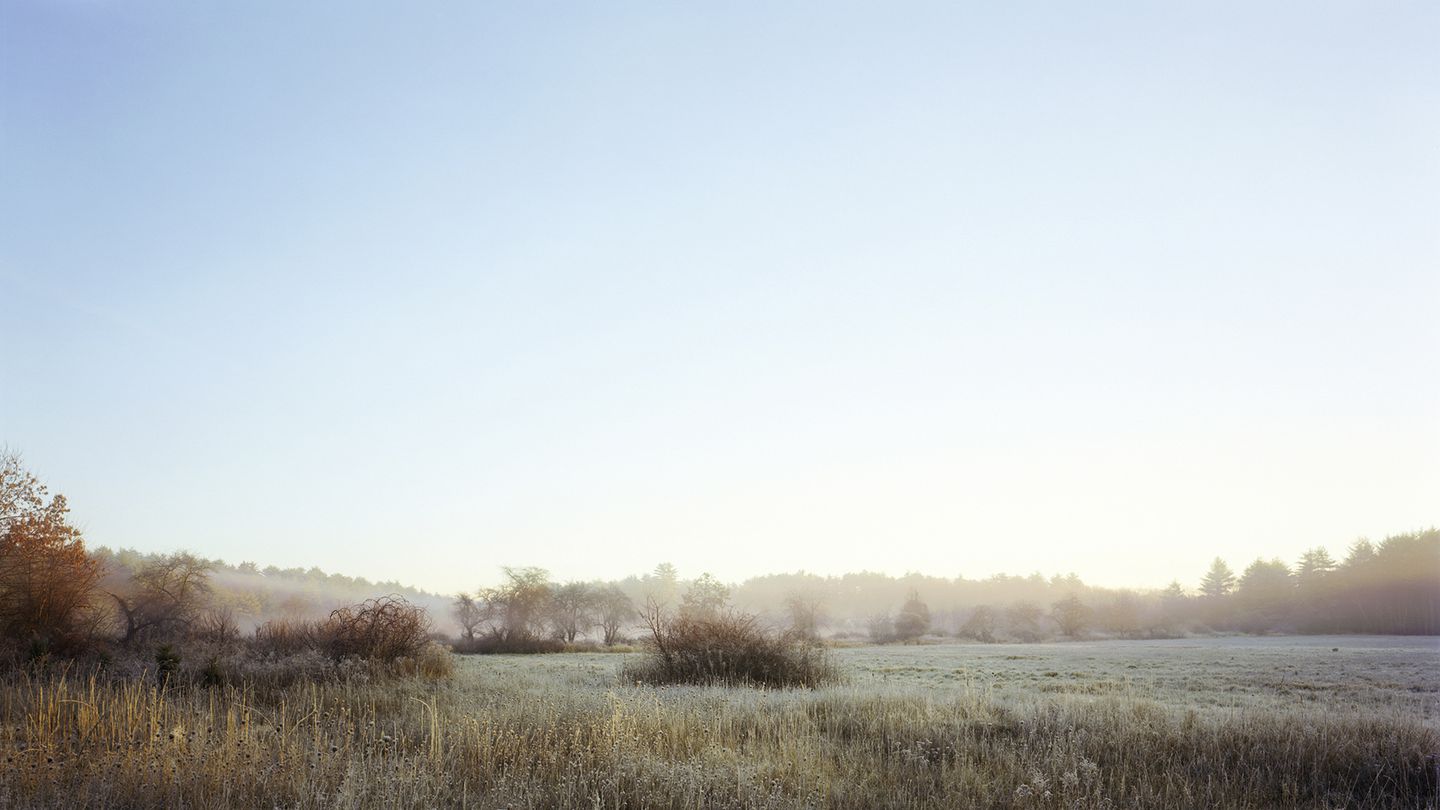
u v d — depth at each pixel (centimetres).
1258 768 1186
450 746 1223
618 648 7388
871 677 2862
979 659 4453
